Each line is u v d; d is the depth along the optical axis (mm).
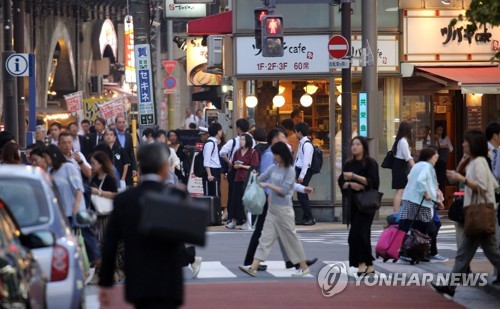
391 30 56938
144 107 57469
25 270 17578
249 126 54406
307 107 56938
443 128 60406
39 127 55656
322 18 56125
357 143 32062
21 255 18062
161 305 16859
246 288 30406
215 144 52875
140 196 17219
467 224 28000
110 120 85875
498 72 56312
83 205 30875
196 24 59844
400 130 45969
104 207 31703
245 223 51344
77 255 21891
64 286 21078
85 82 112312
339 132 56344
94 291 30422
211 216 37375
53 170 30625
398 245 35438
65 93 108062
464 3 57406
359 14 56781
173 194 17266
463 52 57500
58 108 104688
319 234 48844
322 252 40031
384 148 57188
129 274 16969
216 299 28281
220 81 77875
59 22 102188
